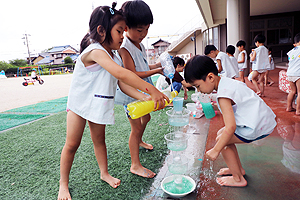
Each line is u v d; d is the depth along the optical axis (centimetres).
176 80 296
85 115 144
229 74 387
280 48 1448
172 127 294
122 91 164
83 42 153
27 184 172
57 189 164
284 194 138
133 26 161
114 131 292
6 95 856
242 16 805
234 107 146
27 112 469
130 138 176
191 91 602
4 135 299
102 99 142
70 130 149
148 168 186
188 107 352
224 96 135
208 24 1608
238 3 801
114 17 138
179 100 158
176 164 143
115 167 191
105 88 143
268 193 140
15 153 235
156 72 190
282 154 192
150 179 169
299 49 283
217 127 277
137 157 179
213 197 140
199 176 166
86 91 145
